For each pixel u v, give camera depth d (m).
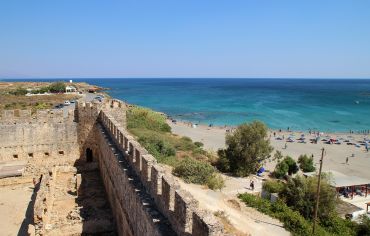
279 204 35.41
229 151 53.38
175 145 56.34
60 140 37.09
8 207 28.23
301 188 36.94
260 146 52.31
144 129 60.38
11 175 32.91
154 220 13.59
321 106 172.25
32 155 36.53
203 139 82.44
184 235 11.84
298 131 103.12
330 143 84.00
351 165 64.25
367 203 40.19
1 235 23.88
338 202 37.94
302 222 31.30
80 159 37.88
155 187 15.27
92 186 32.28
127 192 19.08
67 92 143.25
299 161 57.09
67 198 29.00
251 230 28.59
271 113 143.50
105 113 35.38
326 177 43.53
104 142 31.02
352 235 32.12
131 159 20.66
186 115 137.25
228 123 117.19
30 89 140.75
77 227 23.75
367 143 82.81
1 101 96.12
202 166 40.66
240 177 49.81
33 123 36.16
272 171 55.44
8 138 35.50
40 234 22.28
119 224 22.83
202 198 33.62
